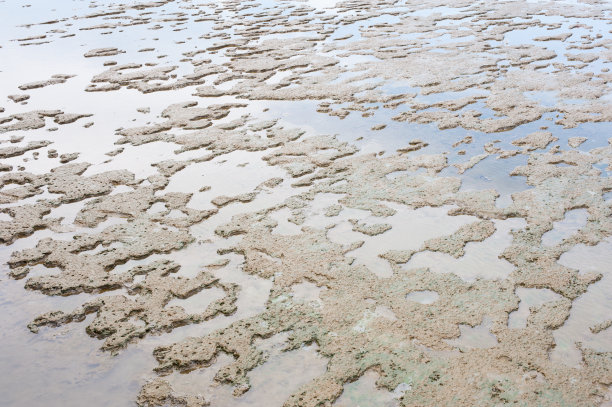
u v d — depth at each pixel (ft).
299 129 19.30
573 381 8.33
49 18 43.06
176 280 11.53
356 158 16.72
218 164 17.04
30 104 23.89
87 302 11.03
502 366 8.71
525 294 10.37
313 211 13.94
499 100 20.56
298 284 11.15
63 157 18.29
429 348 9.20
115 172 16.93
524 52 26.12
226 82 25.04
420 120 19.34
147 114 21.80
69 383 9.03
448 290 10.61
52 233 13.73
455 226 12.82
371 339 9.49
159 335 10.00
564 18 32.09
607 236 11.94
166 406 8.45
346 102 21.61
